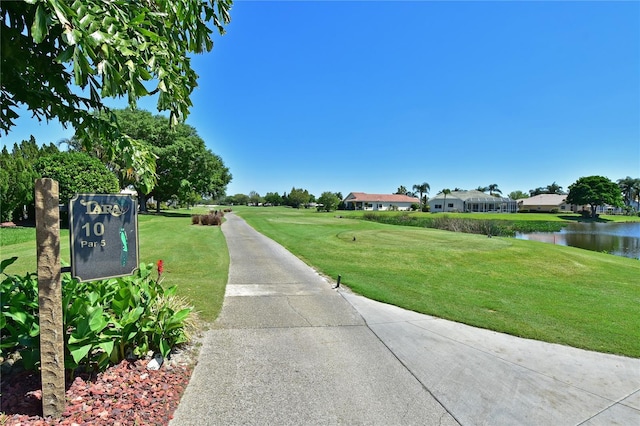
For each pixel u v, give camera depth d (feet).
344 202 294.46
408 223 107.24
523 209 271.08
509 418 9.38
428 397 10.28
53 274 7.90
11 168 53.31
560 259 39.32
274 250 40.01
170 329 11.45
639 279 30.81
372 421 9.04
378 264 33.17
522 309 19.53
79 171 56.65
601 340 15.11
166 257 32.22
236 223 86.89
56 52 9.18
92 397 8.89
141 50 7.88
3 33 7.88
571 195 217.77
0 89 9.66
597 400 10.41
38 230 7.70
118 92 7.86
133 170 11.61
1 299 9.73
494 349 13.97
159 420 8.48
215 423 8.60
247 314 17.12
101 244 9.66
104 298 11.51
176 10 9.61
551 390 10.91
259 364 11.90
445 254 40.09
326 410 9.41
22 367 9.81
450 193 259.19
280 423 8.75
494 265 35.27
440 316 17.88
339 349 13.46
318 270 29.07
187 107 10.34
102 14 6.75
